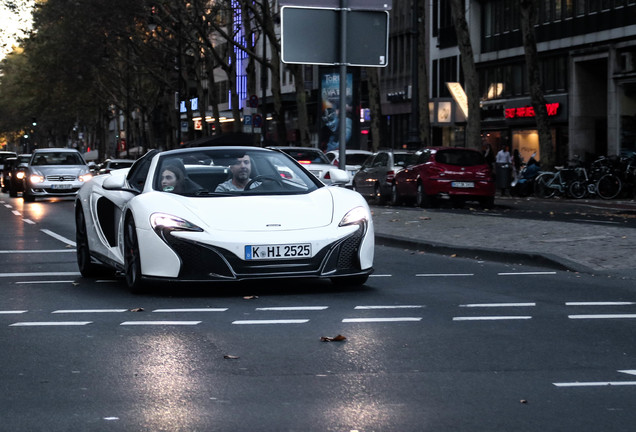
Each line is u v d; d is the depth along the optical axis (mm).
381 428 5328
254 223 10625
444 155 32250
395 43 70438
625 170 37531
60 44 75875
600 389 6223
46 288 11945
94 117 110938
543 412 5660
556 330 8414
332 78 47469
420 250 16625
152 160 11977
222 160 11773
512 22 55938
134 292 11141
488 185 32094
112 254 11992
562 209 30922
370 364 7035
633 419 5496
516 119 55094
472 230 18797
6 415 5699
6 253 16984
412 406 5809
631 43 44812
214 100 64812
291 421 5488
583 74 49469
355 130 47719
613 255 13867
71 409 5820
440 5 65000
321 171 31219
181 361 7215
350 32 17812
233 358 7289
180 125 64938
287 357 7320
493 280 12109
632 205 33062
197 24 57094
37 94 96875
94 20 67438
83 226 13164
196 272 10477
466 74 41281
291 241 10500
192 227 10516
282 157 12117
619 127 45562
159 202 10930
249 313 9523
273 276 10484
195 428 5363
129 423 5484
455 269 13500
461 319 9039
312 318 9172
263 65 51188
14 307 10258
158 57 73250
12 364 7203
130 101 87062
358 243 10906
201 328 8680
